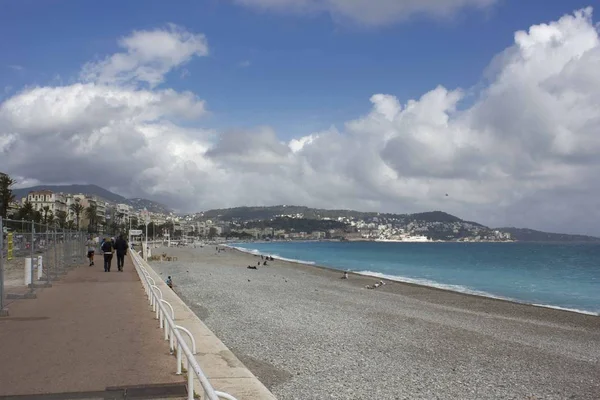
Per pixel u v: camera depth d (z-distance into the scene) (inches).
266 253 5098.4
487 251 5900.6
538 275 2311.8
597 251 5841.5
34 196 6072.8
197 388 259.6
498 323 899.4
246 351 556.4
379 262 3420.3
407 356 576.1
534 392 458.6
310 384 438.0
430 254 4945.9
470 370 527.5
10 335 398.9
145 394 249.4
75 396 245.1
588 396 453.7
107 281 913.5
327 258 4025.6
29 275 773.3
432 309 1057.5
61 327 435.5
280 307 954.1
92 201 7180.1
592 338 785.6
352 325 772.0
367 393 422.3
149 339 383.9
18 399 239.6
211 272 1955.0
